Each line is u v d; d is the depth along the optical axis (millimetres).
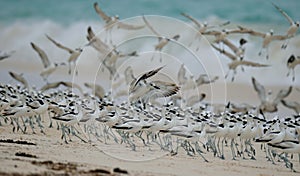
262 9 91125
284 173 40031
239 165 41812
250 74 75062
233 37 82500
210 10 93125
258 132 45906
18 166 33281
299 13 90250
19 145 41812
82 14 92625
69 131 46625
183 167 38594
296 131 45844
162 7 93938
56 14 92312
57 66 70188
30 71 77125
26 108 48219
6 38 88188
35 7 92500
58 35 89500
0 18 91625
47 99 50031
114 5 94500
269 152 44844
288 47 80625
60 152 40250
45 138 46625
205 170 38281
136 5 95812
